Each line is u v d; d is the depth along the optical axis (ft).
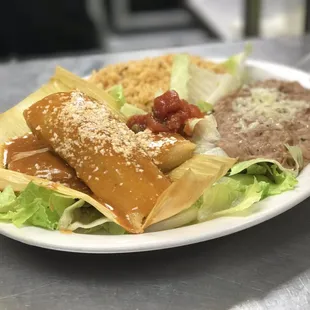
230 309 0.93
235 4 3.37
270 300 0.95
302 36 2.20
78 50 3.22
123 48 3.69
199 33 3.77
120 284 0.99
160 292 0.97
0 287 1.00
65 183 1.11
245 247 1.07
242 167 1.13
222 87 1.50
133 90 1.49
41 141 1.19
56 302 0.96
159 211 1.00
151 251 1.06
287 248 1.06
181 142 1.15
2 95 1.85
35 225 1.04
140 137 1.18
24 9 3.04
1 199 1.07
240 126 1.27
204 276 1.00
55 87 1.37
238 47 2.14
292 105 1.35
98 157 1.07
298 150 1.17
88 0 3.75
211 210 1.05
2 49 3.13
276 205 1.03
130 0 3.97
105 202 1.06
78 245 0.97
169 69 1.55
